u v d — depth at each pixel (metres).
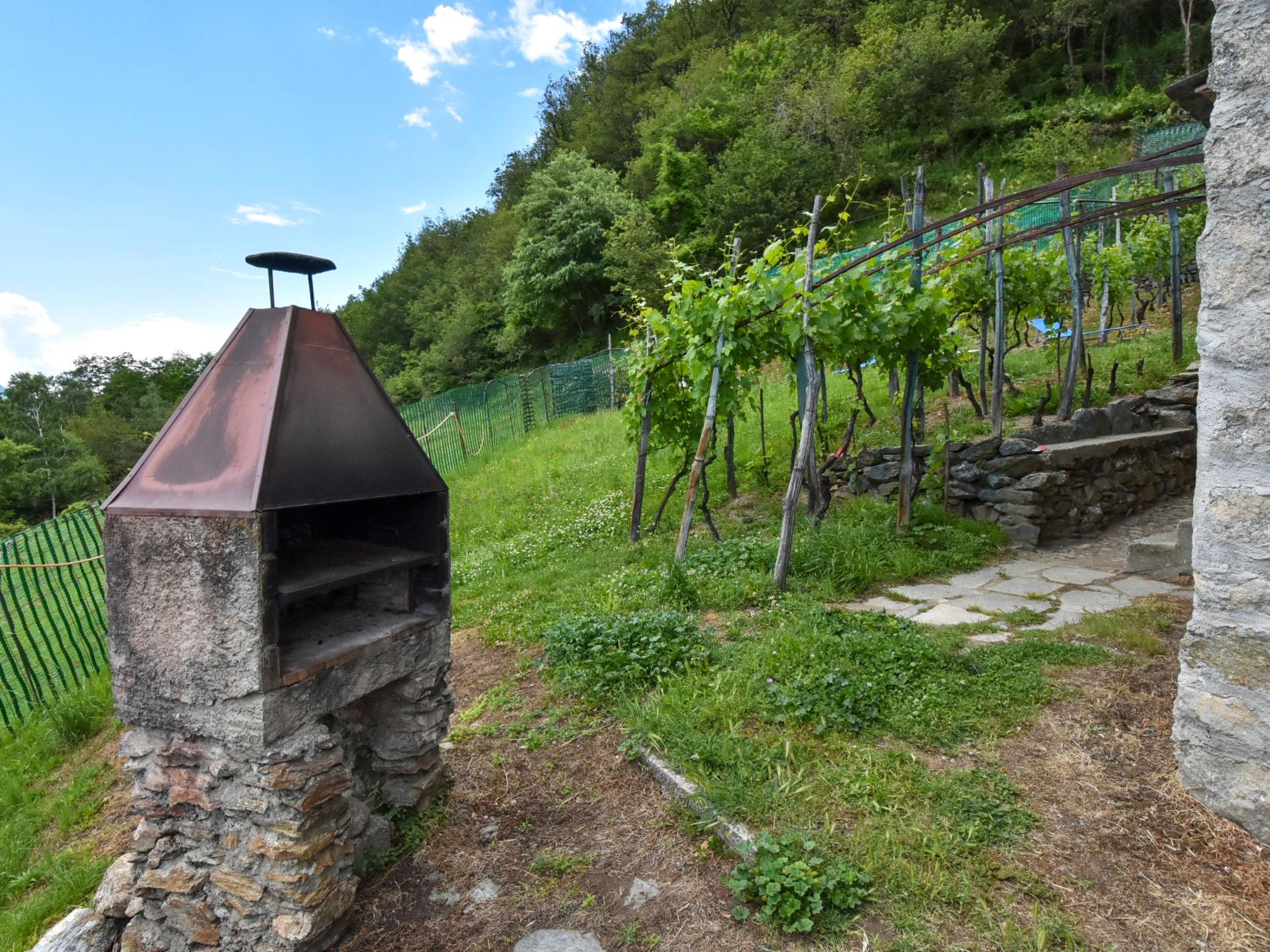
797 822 2.57
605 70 55.09
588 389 18.31
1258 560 2.43
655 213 29.09
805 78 28.69
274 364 2.47
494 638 5.03
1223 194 2.49
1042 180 22.97
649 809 2.90
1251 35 2.39
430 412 14.83
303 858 2.25
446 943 2.37
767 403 11.10
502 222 49.53
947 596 4.98
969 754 2.94
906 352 6.13
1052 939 2.03
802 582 5.19
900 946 2.04
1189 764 2.63
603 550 6.89
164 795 2.45
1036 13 31.44
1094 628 4.06
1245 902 2.14
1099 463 6.71
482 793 3.19
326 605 3.04
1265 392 2.41
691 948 2.19
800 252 5.39
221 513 2.17
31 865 3.64
